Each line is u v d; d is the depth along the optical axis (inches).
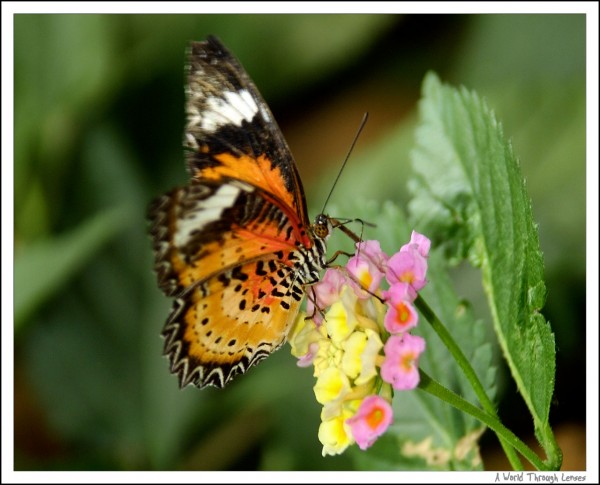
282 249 20.1
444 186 21.0
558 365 22.8
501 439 19.8
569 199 23.2
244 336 20.3
